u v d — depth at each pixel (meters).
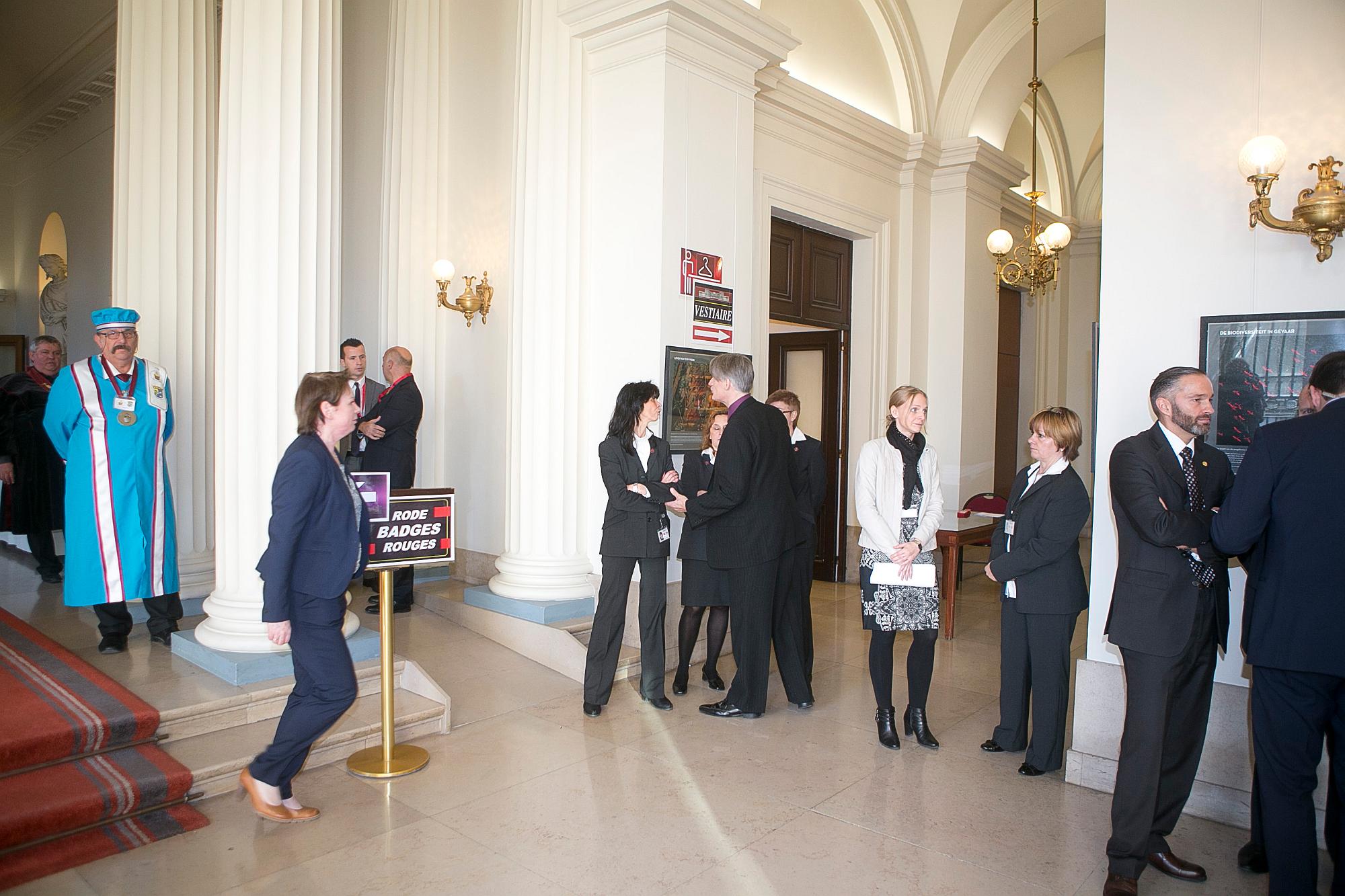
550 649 5.24
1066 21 8.40
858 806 3.55
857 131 7.64
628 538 4.48
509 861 3.04
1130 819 2.83
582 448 5.79
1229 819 3.46
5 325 13.66
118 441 4.31
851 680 5.38
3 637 4.79
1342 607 2.50
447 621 6.04
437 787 3.65
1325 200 3.12
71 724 3.45
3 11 10.27
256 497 4.25
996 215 9.17
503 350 6.64
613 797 3.59
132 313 4.39
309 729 3.23
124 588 4.34
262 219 4.25
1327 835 2.67
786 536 4.61
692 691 5.11
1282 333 3.40
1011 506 4.09
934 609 4.19
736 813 3.46
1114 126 3.81
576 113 5.74
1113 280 3.81
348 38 7.89
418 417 5.98
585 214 5.79
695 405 5.77
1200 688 3.01
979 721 4.64
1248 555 2.88
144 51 5.52
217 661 4.12
